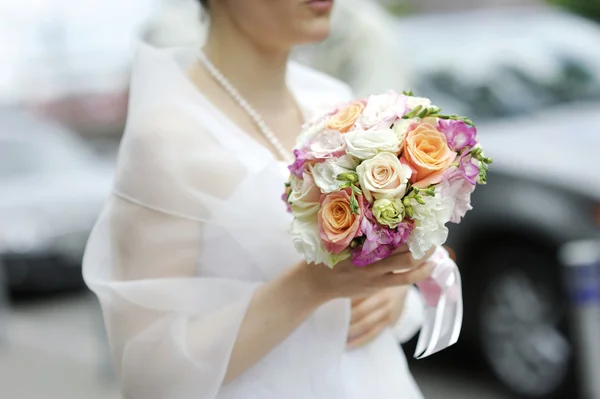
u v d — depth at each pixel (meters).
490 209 4.76
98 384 5.73
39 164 8.87
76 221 7.98
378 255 1.68
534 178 4.61
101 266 1.94
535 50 5.73
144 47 2.02
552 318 4.59
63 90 18.77
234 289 1.87
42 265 7.83
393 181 1.64
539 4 12.84
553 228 4.46
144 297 1.83
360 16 4.07
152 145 1.88
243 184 1.88
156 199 1.86
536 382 4.74
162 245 1.86
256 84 2.15
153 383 1.82
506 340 4.86
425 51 5.70
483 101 5.43
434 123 1.74
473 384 5.23
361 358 2.04
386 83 4.03
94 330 6.60
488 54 5.64
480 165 1.72
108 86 18.47
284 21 2.01
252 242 1.90
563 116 5.24
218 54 2.14
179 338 1.82
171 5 4.55
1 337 6.96
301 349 1.94
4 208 8.02
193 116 1.91
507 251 4.79
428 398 5.10
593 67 5.66
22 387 5.73
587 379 3.91
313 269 1.80
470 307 5.05
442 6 15.34
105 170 8.98
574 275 3.92
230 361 1.84
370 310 2.04
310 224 1.72
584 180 4.43
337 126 1.77
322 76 2.51
